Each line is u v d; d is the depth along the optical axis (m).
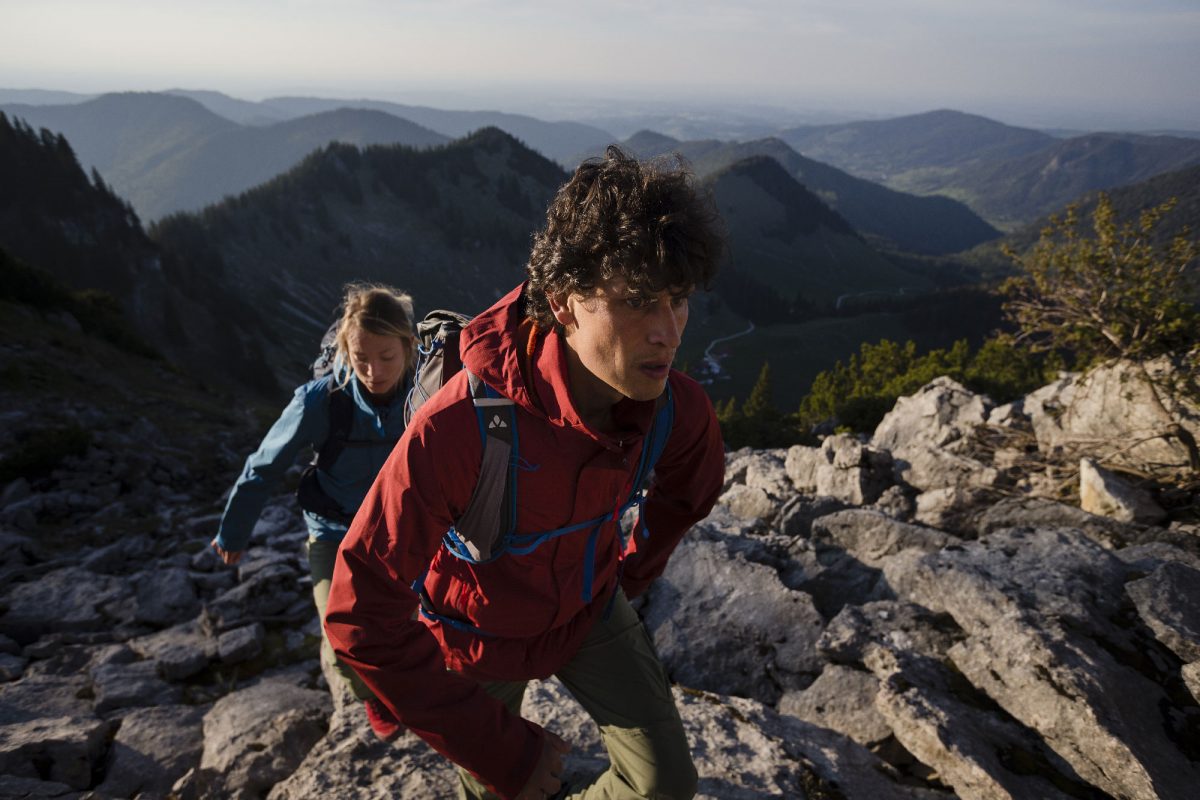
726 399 178.50
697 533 5.34
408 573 1.30
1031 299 7.77
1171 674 3.07
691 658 4.05
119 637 5.77
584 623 1.66
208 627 5.46
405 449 1.27
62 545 9.19
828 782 2.71
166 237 187.00
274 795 2.64
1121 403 6.96
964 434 8.56
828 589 4.61
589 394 1.31
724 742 2.90
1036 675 2.98
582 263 1.03
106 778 3.60
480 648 1.62
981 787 2.63
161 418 22.25
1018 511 5.23
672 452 1.60
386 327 2.73
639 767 1.69
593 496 1.40
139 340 42.78
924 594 3.99
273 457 3.05
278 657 5.25
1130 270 6.91
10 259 38.91
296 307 194.00
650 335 1.07
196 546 8.70
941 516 5.66
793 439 38.25
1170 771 2.56
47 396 20.19
